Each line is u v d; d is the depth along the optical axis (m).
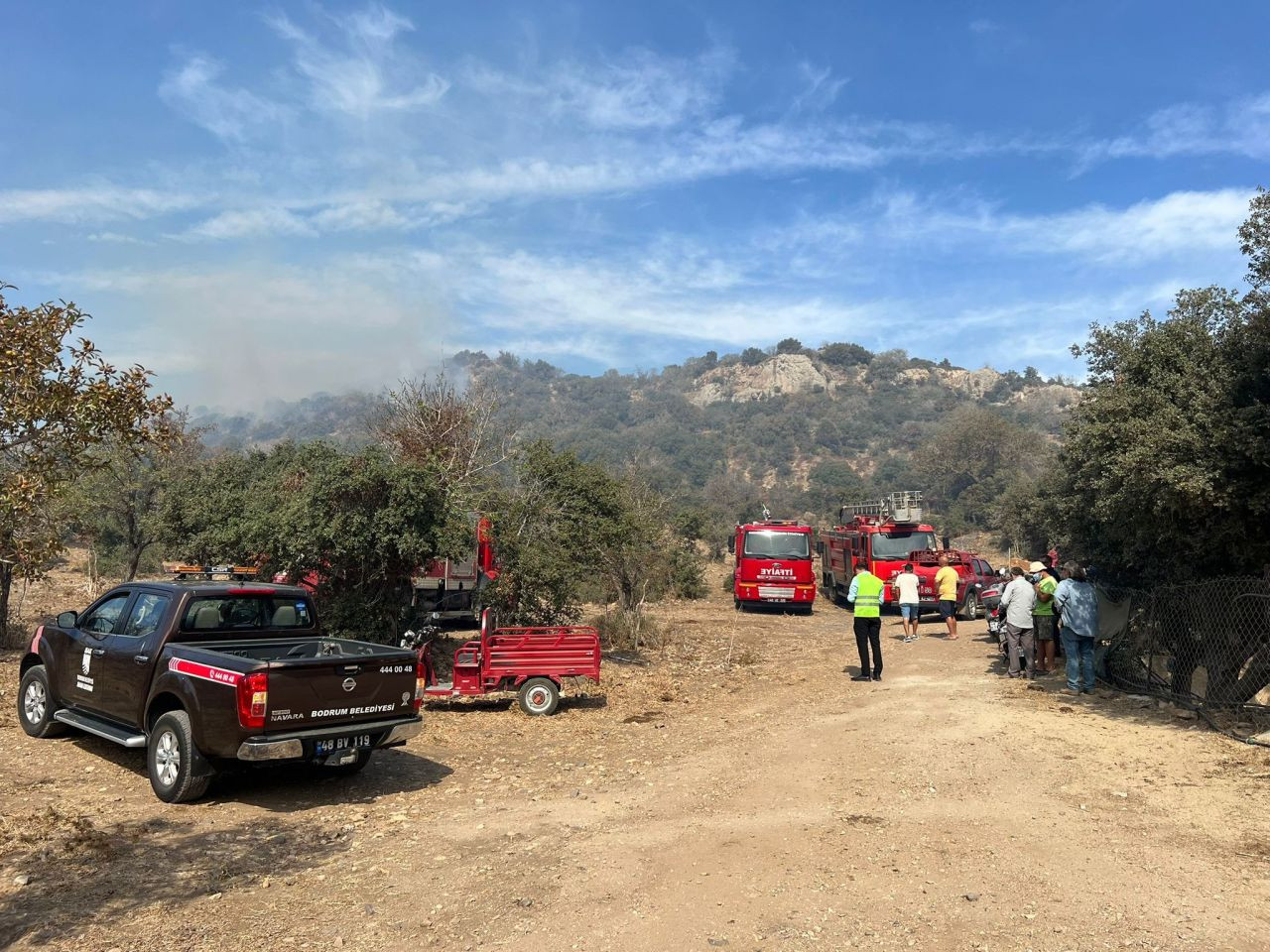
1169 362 10.51
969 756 8.56
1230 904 4.95
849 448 148.38
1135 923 4.74
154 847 6.12
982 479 89.56
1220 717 9.46
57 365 8.03
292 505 12.37
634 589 19.70
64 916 4.84
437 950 4.51
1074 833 6.29
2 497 8.19
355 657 7.45
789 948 4.52
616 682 14.12
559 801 7.48
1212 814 6.56
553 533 14.94
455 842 6.32
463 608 17.52
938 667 14.72
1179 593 10.48
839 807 7.08
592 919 4.90
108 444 9.48
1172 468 8.97
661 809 7.17
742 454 151.00
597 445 145.62
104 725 8.29
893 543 27.53
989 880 5.43
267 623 8.63
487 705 12.20
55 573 29.86
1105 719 9.94
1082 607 11.61
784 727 10.48
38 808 6.92
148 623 8.17
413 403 20.78
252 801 7.40
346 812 7.12
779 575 28.73
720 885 5.41
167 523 19.80
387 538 11.95
